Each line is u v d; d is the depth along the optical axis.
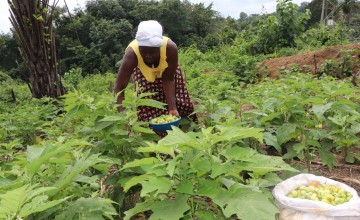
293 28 17.20
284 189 3.11
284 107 4.24
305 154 4.11
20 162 2.75
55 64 9.68
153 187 2.22
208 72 13.95
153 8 51.16
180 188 2.28
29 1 9.13
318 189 3.04
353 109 4.33
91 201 2.36
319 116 3.91
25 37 9.32
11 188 2.21
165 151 2.41
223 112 4.71
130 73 4.85
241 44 18.53
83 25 45.53
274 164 2.53
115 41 41.66
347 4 44.28
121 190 3.46
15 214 1.82
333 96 4.50
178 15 52.28
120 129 3.44
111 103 3.93
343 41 17.98
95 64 40.19
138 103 3.72
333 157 4.09
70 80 18.91
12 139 6.07
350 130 4.30
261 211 2.13
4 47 46.69
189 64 16.95
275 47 17.34
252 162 2.41
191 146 2.33
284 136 3.88
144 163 2.43
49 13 9.78
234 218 3.31
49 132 5.60
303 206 2.78
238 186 2.33
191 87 8.80
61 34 45.09
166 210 2.29
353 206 2.73
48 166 2.68
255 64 13.12
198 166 2.31
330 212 2.71
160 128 4.47
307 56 12.48
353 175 4.23
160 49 4.71
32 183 2.39
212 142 2.40
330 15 40.91
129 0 55.09
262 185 2.96
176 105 5.21
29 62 9.48
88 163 2.37
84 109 3.61
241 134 2.35
